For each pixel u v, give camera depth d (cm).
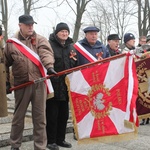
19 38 397
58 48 444
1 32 400
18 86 391
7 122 565
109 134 383
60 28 442
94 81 394
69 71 396
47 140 446
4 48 399
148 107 416
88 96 395
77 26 1282
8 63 402
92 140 392
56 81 436
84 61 475
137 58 411
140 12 1667
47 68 383
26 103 395
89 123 394
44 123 397
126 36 592
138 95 420
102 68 392
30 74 386
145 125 630
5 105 393
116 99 384
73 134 538
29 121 563
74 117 397
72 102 398
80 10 1273
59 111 456
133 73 379
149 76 414
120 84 383
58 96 437
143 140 498
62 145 459
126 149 449
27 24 387
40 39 402
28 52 390
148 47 386
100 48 492
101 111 389
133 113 369
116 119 382
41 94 393
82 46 482
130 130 373
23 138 476
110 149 448
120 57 386
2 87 389
